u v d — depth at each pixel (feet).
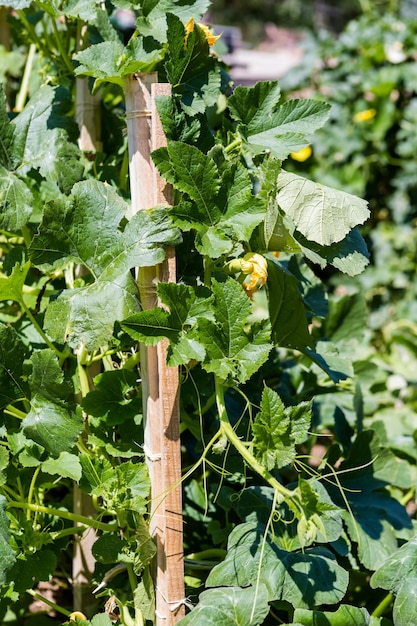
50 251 4.97
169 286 4.67
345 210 5.05
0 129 5.66
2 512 4.72
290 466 6.40
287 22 65.51
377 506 6.39
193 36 4.92
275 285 5.75
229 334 4.74
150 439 5.00
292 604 5.06
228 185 4.87
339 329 8.35
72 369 5.96
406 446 8.05
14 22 7.51
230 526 5.92
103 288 4.83
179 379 5.09
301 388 7.64
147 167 4.89
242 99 5.37
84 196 4.99
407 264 16.11
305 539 4.20
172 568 4.92
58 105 6.00
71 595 7.05
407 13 29.27
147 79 4.83
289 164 16.38
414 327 13.61
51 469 5.00
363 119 15.85
